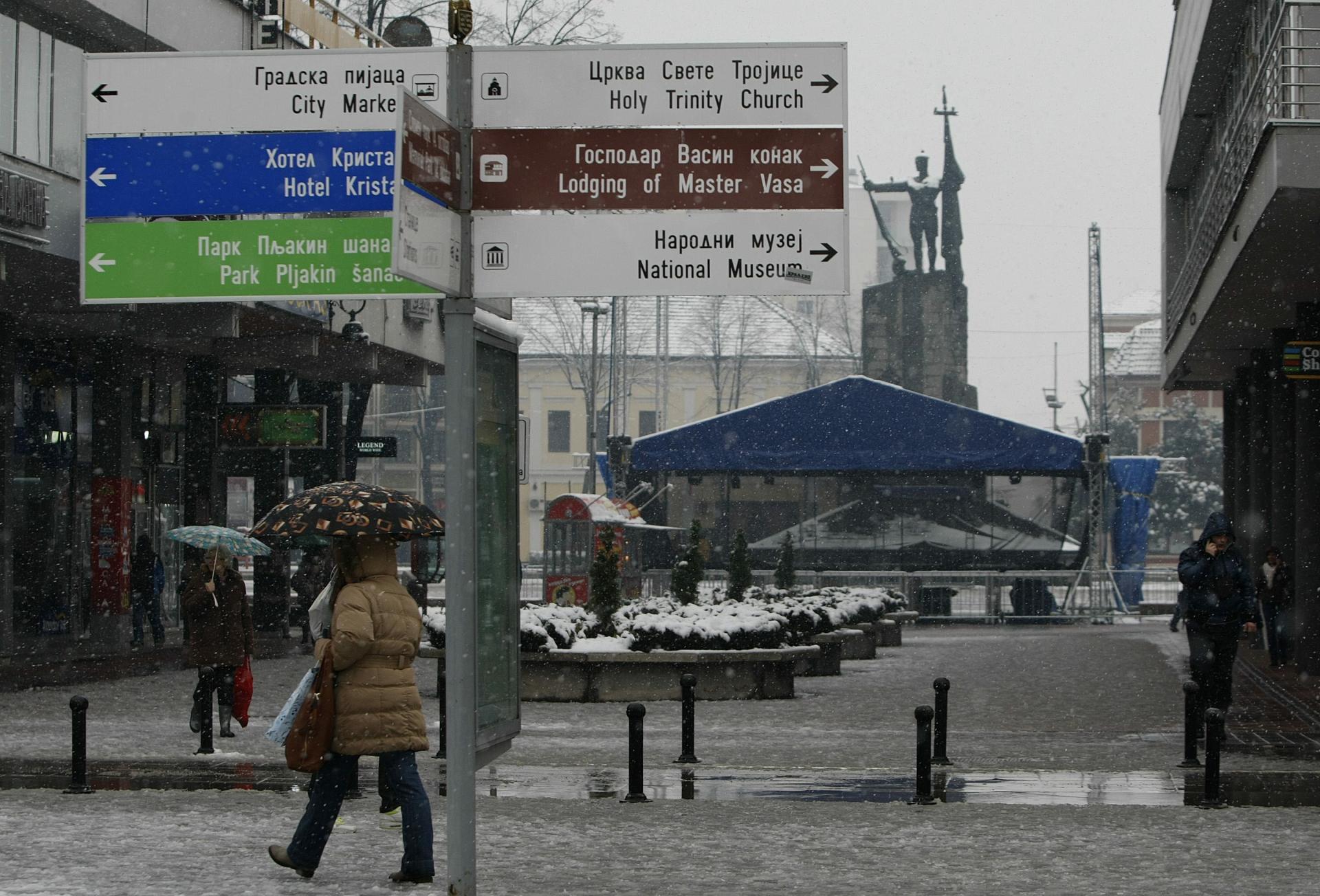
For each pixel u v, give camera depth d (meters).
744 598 55.53
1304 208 33.88
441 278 11.82
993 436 82.69
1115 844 17.70
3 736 29.05
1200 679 29.25
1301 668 45.50
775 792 22.11
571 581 68.50
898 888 14.98
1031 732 30.52
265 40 51.47
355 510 14.95
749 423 84.12
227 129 13.15
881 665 50.56
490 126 12.45
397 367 69.19
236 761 25.52
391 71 12.98
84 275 13.09
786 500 86.00
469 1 12.57
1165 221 78.00
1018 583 83.75
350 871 15.52
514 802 21.16
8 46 39.91
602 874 15.68
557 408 170.75
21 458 52.22
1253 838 18.14
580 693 37.72
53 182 41.81
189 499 61.72
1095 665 49.78
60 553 54.59
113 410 56.19
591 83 12.45
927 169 129.25
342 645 14.42
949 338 127.25
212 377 61.78
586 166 12.45
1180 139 66.19
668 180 12.42
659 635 38.31
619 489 85.56
